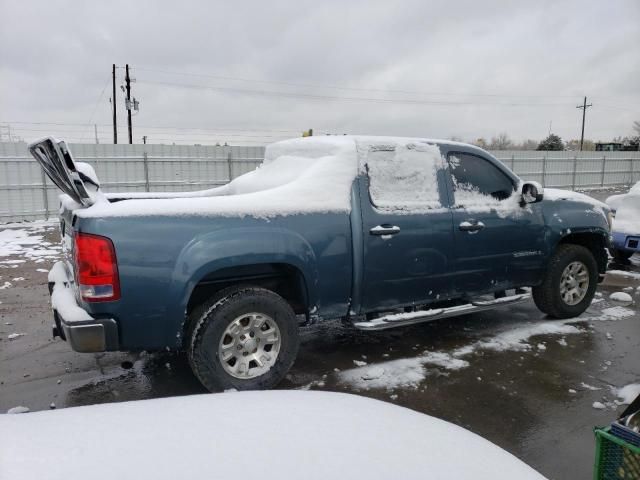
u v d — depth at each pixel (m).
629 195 8.38
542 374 4.05
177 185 18.67
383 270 4.09
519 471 1.57
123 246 3.14
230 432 1.47
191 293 3.56
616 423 2.12
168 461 1.29
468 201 4.64
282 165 4.57
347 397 1.90
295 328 3.71
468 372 4.08
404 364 4.23
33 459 1.25
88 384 3.90
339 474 1.32
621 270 8.20
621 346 4.68
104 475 1.21
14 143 15.25
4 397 3.67
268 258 3.54
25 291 6.83
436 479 1.39
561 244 5.43
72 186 3.20
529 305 6.10
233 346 3.53
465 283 4.62
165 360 4.38
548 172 28.92
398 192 4.24
